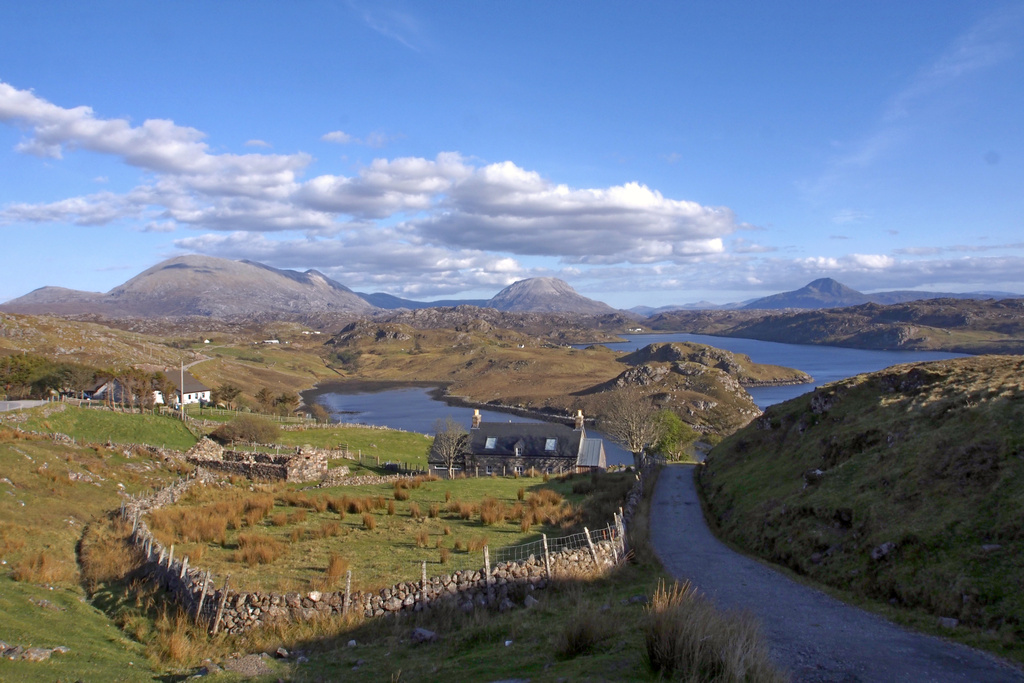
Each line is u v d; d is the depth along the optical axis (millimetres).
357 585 17891
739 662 10773
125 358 168125
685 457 101625
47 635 13656
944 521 21250
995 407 26625
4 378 81312
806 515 27891
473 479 45656
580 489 39656
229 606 16219
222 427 62250
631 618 15055
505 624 15938
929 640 15594
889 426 32250
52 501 26203
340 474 45188
